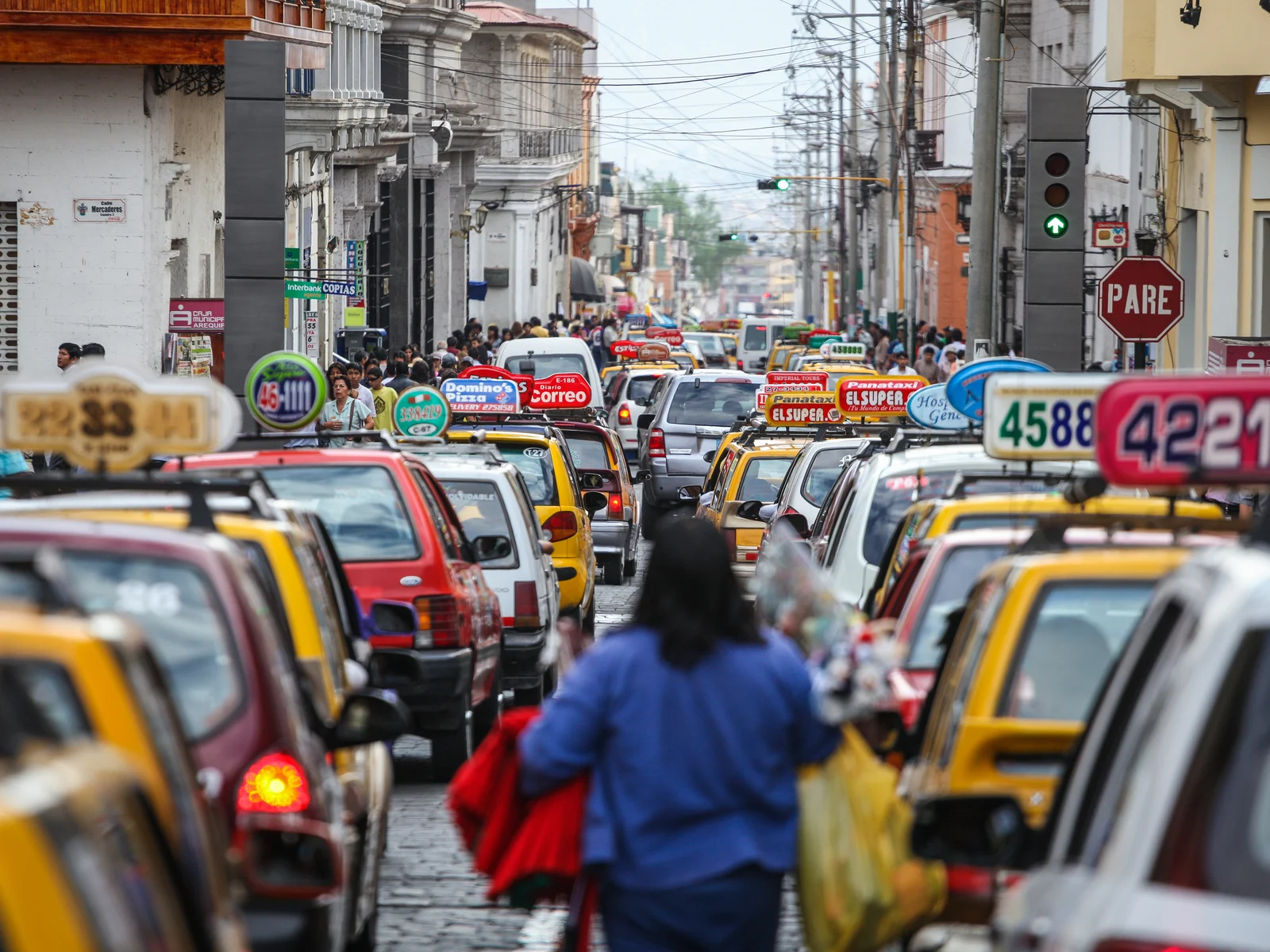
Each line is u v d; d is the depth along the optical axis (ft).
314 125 428.56
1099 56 480.64
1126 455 45.34
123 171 274.36
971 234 285.02
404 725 71.05
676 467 341.21
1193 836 32.09
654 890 54.75
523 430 215.92
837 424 231.50
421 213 645.51
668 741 55.16
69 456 69.00
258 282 215.92
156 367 282.97
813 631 57.62
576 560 194.90
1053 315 217.56
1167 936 30.81
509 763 58.95
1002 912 44.32
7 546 60.39
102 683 39.04
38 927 28.07
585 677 55.77
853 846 56.18
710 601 56.03
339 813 66.90
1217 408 45.44
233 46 213.46
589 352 429.79
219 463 119.65
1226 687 32.99
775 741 55.72
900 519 123.95
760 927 55.67
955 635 72.90
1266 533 38.14
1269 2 232.12
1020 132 610.65
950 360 400.88
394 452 122.83
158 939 34.63
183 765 45.34
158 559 60.85
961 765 60.95
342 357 442.50
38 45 266.98
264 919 59.21
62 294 275.39
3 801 28.43
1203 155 290.56
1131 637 43.80
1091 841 37.47
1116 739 40.32
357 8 482.69
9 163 274.16
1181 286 205.36
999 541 87.61
